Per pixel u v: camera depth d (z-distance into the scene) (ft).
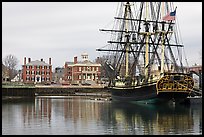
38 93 467.52
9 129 124.26
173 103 250.16
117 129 125.08
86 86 483.51
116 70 324.80
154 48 283.79
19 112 187.73
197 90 259.60
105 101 301.02
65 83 564.71
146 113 183.62
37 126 131.85
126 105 244.83
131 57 350.23
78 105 245.86
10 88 379.96
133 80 283.59
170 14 235.81
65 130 122.11
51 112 188.03
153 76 254.47
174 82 237.66
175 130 122.21
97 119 154.40
